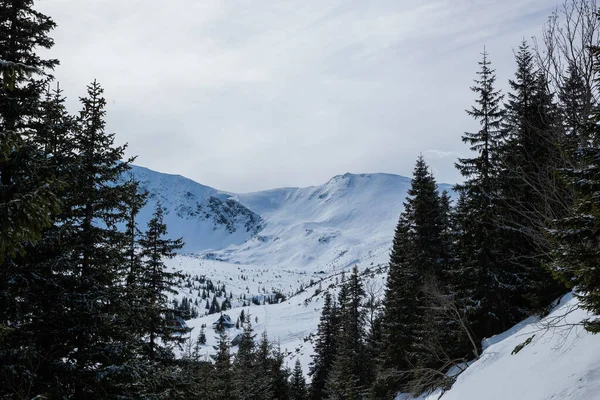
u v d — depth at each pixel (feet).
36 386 36.94
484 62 75.56
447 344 84.33
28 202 22.33
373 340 139.23
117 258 44.32
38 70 21.59
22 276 34.83
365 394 120.98
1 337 27.94
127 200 44.11
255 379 160.45
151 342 63.46
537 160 56.49
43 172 34.88
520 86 68.80
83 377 40.11
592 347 31.71
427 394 77.46
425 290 81.92
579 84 41.29
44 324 39.04
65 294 38.86
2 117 34.30
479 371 49.03
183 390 65.16
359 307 140.05
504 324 76.02
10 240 22.15
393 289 111.55
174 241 65.46
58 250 38.81
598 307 27.37
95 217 42.70
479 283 77.46
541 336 41.75
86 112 42.98
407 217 113.39
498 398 36.68
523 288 75.72
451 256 98.94
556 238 27.27
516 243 75.97
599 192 25.14
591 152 25.67
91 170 41.73
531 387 33.19
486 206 72.23
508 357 45.06
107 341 43.83
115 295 42.65
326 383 171.83
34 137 36.42
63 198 38.78
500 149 69.10
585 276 26.35
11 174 33.17
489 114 73.51
